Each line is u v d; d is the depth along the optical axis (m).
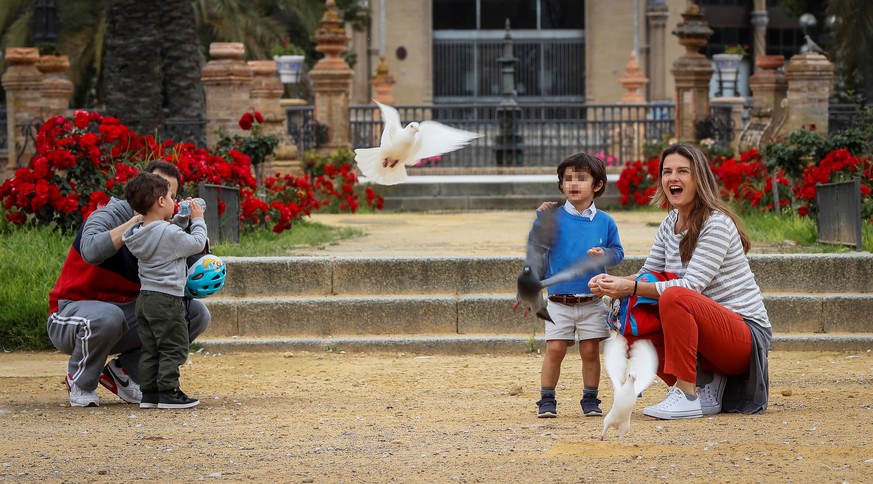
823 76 23.98
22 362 11.44
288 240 15.43
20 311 12.05
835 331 11.99
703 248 7.98
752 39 51.19
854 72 35.16
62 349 9.20
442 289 12.48
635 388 6.86
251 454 7.09
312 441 7.48
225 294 12.48
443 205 25.14
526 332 12.10
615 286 7.86
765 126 24.83
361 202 24.42
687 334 7.84
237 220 15.00
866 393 9.09
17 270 12.78
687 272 7.98
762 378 8.10
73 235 14.16
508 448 7.11
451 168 30.56
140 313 8.86
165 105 27.86
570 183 8.22
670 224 8.35
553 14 49.97
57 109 25.73
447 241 15.71
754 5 51.00
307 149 28.11
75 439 7.63
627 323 8.02
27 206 14.30
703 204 8.13
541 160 31.62
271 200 18.28
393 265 12.50
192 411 8.80
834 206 13.66
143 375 8.94
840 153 15.51
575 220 8.24
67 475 6.56
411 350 11.84
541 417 8.26
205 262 9.08
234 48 22.06
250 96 24.64
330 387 10.00
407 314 12.14
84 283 9.14
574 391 9.67
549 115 49.78
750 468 6.37
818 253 12.92
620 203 24.42
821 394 9.08
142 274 8.86
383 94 44.69
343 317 12.14
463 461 6.77
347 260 12.52
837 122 24.58
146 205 8.84
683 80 27.91
